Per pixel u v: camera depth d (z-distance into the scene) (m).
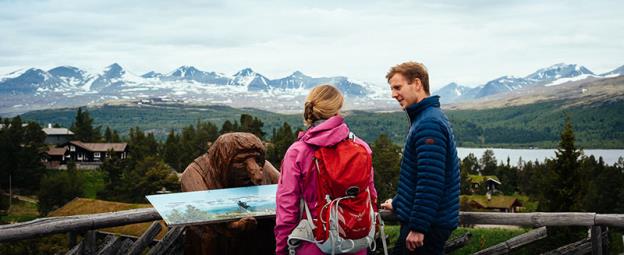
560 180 24.48
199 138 78.94
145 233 4.49
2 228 3.84
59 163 92.44
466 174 78.38
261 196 4.30
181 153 77.50
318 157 3.38
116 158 70.62
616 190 57.12
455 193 3.73
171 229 4.67
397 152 59.38
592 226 4.54
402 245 3.89
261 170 4.64
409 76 3.81
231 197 4.25
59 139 123.12
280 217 3.44
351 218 3.32
